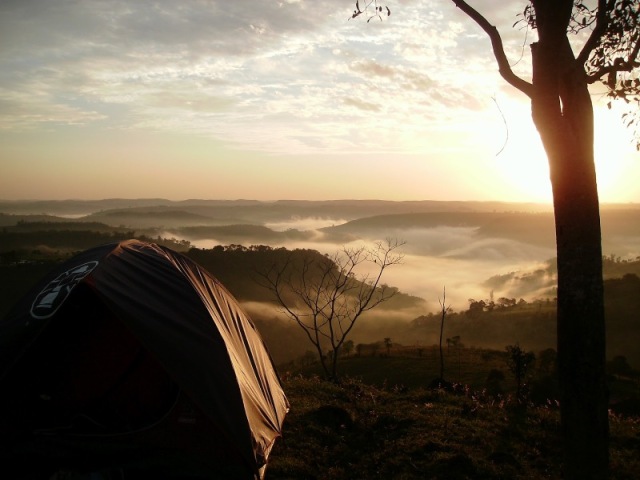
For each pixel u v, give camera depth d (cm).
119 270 545
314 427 709
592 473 486
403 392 1028
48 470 471
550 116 508
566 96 510
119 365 528
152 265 580
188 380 488
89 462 476
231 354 539
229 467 482
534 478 583
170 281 567
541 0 510
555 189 510
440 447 672
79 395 516
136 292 528
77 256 599
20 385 503
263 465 502
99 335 532
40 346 512
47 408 507
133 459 481
